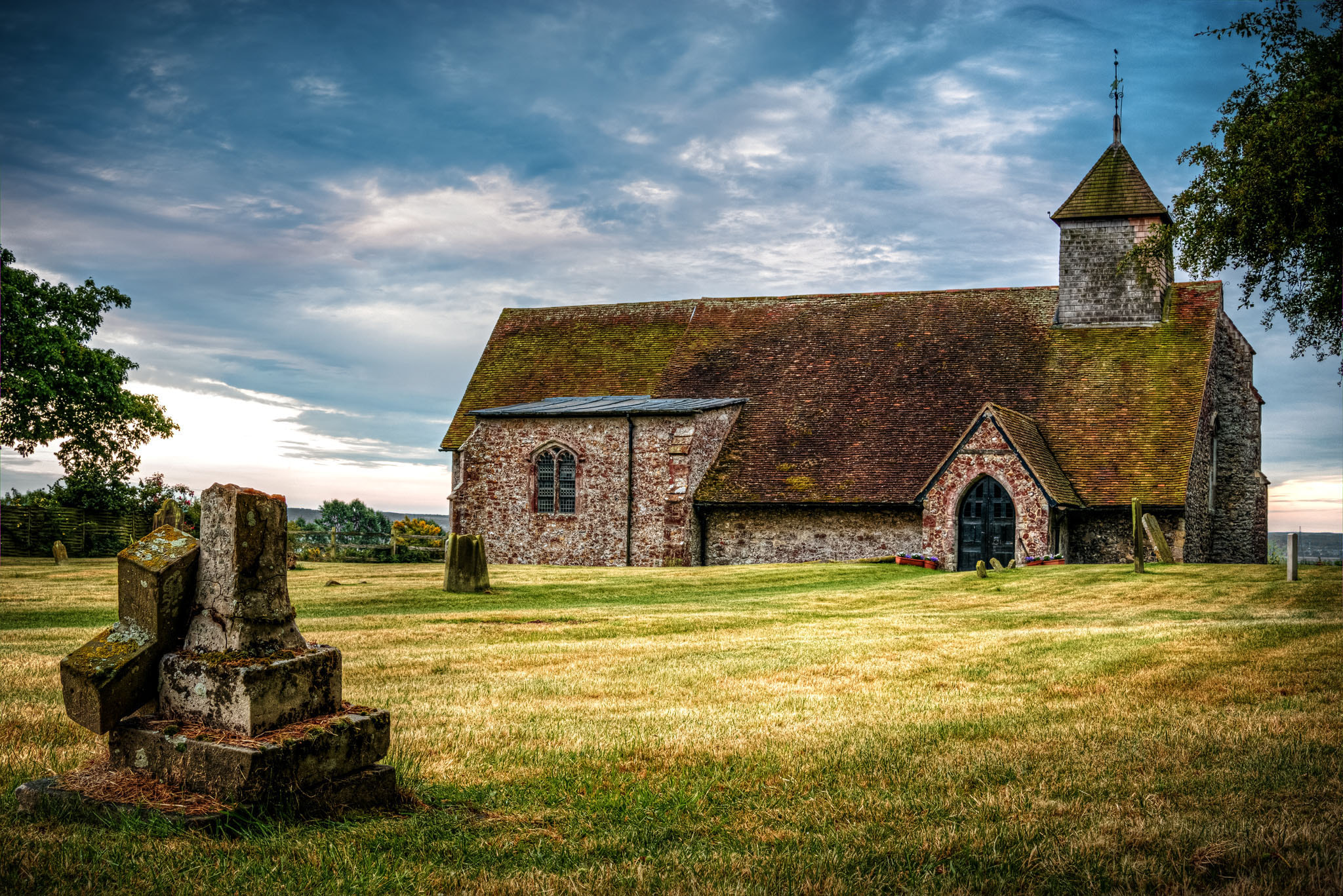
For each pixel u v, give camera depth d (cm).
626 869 524
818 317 4422
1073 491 3303
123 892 477
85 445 4697
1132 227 3909
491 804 643
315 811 593
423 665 1273
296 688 617
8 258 4297
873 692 1058
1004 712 925
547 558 3847
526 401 4453
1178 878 507
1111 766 713
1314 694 984
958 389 3834
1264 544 3925
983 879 509
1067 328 3941
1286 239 2597
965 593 2370
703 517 3766
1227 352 3988
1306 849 536
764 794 668
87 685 602
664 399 4094
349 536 4575
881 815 619
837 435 3803
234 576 612
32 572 3162
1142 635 1424
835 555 3588
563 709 972
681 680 1147
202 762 581
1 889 475
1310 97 2411
